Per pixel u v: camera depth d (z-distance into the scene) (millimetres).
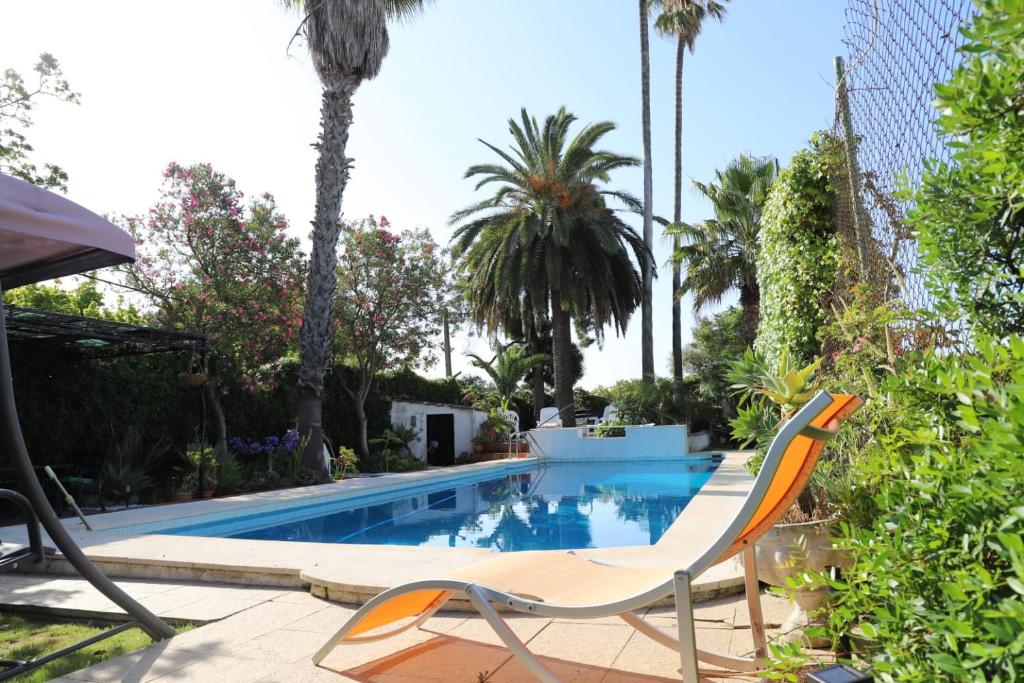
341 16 13695
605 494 12258
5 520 9266
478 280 21750
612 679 2865
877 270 3951
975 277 2061
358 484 12734
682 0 25141
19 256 3768
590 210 21031
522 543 8023
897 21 2865
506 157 21031
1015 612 1074
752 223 22250
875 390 3129
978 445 1265
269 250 14477
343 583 4242
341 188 14078
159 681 2969
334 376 17453
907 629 1502
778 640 2912
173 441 13297
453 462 20797
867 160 3754
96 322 9992
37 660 3045
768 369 3785
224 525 9391
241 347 13727
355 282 17312
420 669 3062
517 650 2455
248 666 3137
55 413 11305
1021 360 1371
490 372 25906
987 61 1594
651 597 2273
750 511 2086
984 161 1726
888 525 1660
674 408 21328
